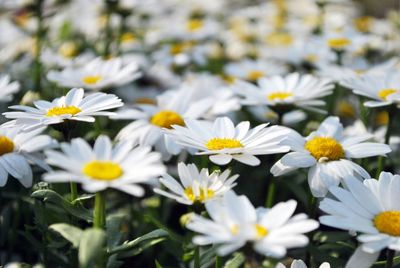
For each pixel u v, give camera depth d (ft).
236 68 1.91
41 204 1.17
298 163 1.19
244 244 0.97
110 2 1.88
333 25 2.17
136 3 1.92
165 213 1.41
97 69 1.56
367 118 1.46
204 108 1.46
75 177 1.00
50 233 1.20
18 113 1.21
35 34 1.98
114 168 1.02
